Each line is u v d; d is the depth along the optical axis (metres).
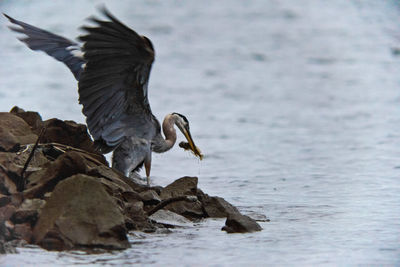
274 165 17.81
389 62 39.72
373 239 10.32
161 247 9.62
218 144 20.83
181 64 39.31
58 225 9.22
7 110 24.83
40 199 10.05
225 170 17.14
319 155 19.08
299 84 33.72
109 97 11.29
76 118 23.52
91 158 11.84
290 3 62.47
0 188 10.25
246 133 22.72
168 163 17.95
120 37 10.45
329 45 45.31
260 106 28.33
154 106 27.69
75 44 13.68
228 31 50.81
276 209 12.73
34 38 13.41
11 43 41.44
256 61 40.59
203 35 49.19
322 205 13.08
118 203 10.52
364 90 31.91
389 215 12.09
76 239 9.18
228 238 10.30
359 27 51.31
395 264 9.01
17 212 9.59
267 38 48.22
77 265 8.59
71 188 9.47
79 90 10.93
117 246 9.30
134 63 10.87
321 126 23.97
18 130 11.73
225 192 14.58
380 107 27.70
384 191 14.36
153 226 10.62
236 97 30.39
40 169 10.71
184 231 10.70
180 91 31.52
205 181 15.79
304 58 41.28
